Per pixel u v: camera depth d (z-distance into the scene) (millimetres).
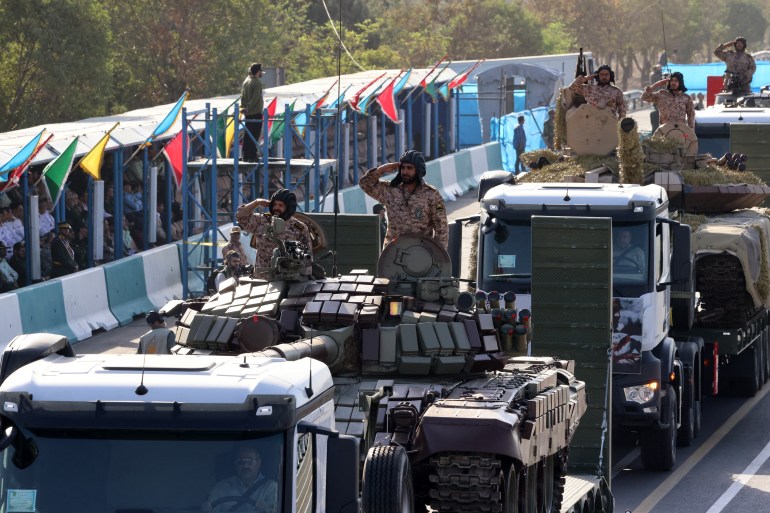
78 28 153500
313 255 50594
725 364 77688
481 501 35062
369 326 40750
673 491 57812
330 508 25453
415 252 43719
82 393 25891
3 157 79438
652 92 81750
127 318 86250
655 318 59312
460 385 40062
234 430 25562
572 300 53906
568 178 70812
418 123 161875
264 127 94562
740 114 93312
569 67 181000
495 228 59469
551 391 40750
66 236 89438
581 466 52750
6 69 152750
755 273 70688
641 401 58406
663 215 61562
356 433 37781
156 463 25719
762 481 59594
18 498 25688
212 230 91688
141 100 192625
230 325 39969
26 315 75438
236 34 195000
